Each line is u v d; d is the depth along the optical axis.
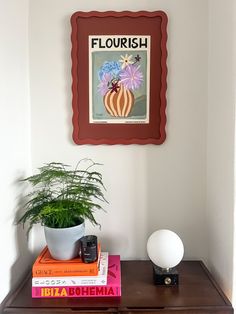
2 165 1.04
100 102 1.32
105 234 1.36
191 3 1.30
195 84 1.32
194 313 0.98
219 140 1.19
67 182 1.24
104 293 1.06
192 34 1.31
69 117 1.33
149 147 1.34
